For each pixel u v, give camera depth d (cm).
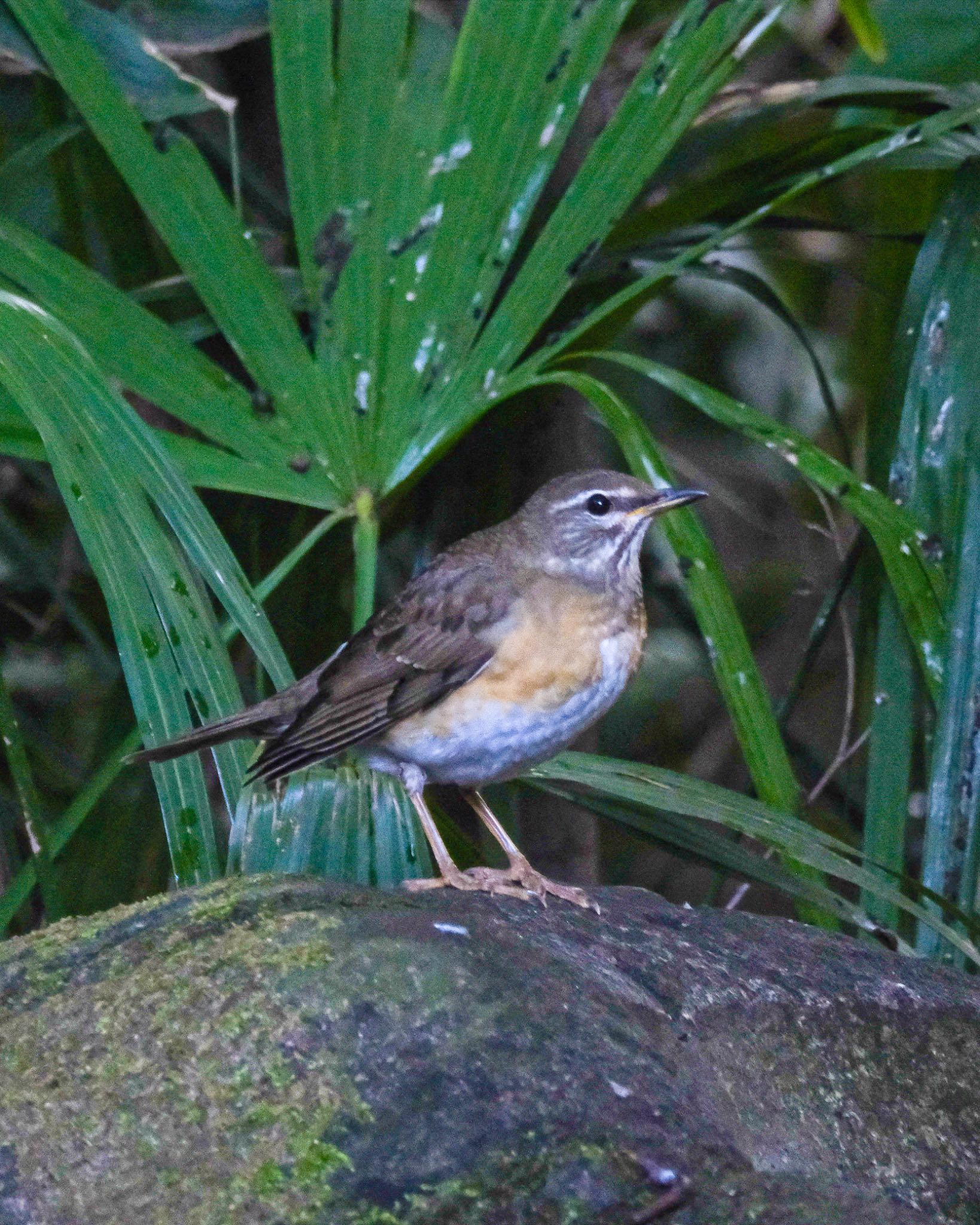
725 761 1634
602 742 1575
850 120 1213
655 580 1438
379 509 972
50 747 1357
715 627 882
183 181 1017
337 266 996
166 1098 556
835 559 1627
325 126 1018
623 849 1672
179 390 965
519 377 960
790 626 1634
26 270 964
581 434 1220
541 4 995
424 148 1011
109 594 731
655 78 988
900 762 935
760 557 1689
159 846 1069
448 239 992
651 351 1655
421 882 802
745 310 1642
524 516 877
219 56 1309
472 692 827
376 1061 552
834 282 1631
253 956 598
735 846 899
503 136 995
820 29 1568
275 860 782
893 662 949
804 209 1392
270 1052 559
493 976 587
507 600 834
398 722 831
